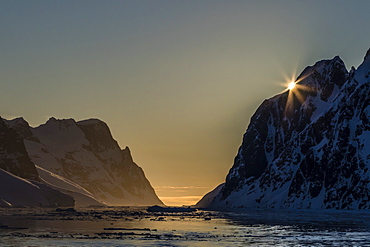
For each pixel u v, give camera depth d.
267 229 160.12
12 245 117.62
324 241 129.12
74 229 153.12
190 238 133.50
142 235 138.25
